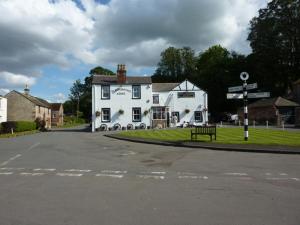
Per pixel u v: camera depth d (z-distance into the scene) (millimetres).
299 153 17938
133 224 6496
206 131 24781
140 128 50594
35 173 12328
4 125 46500
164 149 20797
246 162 15008
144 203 8031
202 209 7500
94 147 22516
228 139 24734
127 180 10961
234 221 6664
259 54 68812
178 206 7758
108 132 42938
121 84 50875
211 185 10125
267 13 68812
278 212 7266
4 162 15391
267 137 25734
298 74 68500
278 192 9164
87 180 10969
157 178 11289
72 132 48812
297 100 61688
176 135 30703
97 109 50438
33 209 7543
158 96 52812
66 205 7871
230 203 8016
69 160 16000
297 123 52875
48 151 20312
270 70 69062
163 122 51625
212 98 78438
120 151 19891
